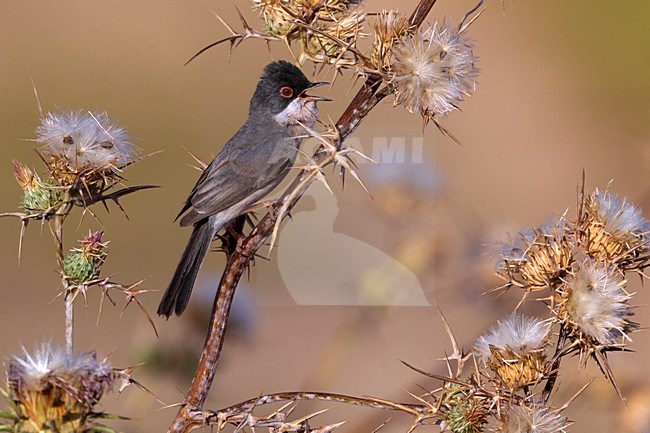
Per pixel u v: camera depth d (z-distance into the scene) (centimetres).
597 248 588
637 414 815
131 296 614
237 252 615
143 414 815
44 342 516
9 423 495
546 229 609
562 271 586
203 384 590
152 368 838
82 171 634
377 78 629
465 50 643
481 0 658
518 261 606
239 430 561
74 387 487
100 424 502
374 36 641
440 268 838
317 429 567
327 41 653
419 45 627
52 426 486
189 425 574
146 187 659
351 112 633
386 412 870
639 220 598
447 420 576
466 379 592
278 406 1081
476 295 843
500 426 563
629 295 572
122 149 657
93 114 676
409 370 1084
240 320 970
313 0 654
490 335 602
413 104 623
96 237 621
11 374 495
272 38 656
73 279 606
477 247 841
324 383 882
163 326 866
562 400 825
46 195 637
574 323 566
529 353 575
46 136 640
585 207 606
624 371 831
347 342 888
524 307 843
